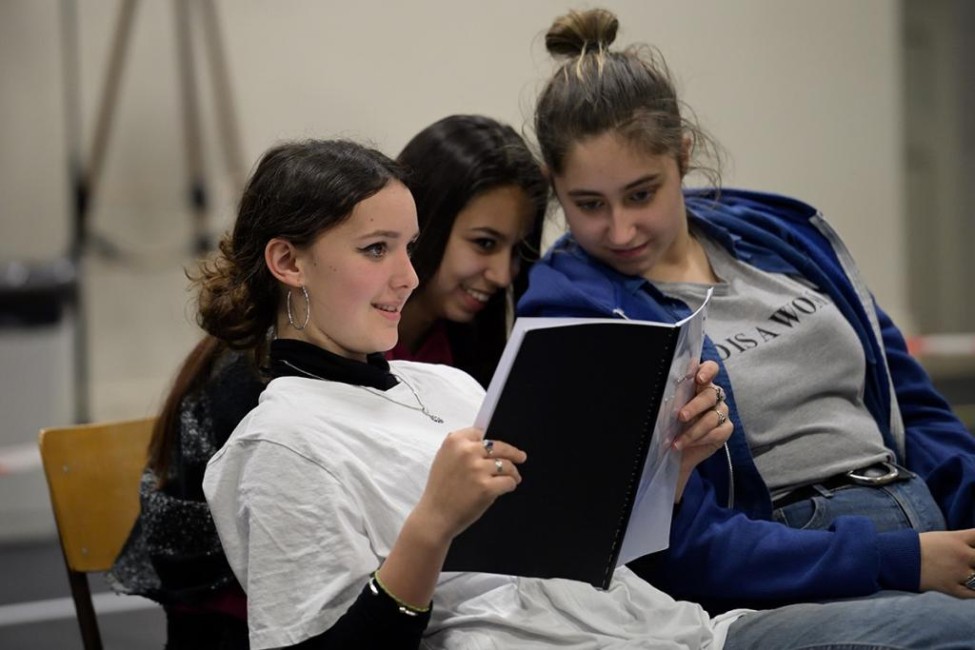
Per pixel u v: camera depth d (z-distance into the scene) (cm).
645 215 263
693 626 215
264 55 709
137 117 698
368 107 724
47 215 691
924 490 268
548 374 183
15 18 679
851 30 802
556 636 204
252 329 228
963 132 891
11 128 683
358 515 199
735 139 789
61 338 628
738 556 244
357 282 214
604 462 195
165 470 260
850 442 271
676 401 214
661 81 265
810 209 299
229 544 205
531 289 271
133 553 260
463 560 194
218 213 704
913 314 898
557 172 267
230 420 250
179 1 690
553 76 271
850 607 210
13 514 613
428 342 297
